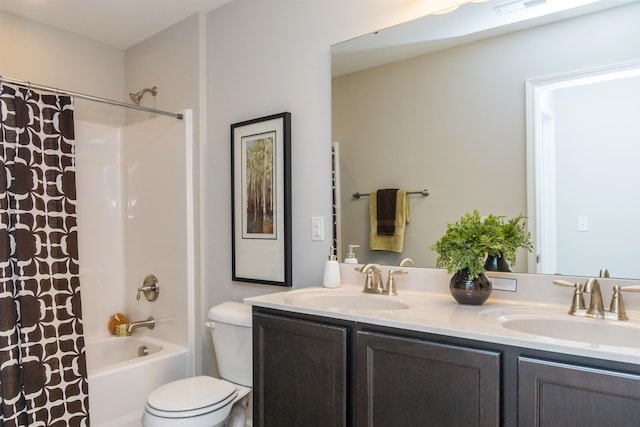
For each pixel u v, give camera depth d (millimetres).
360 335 1348
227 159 2400
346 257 1961
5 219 1856
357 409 1362
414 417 1237
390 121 1849
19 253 1894
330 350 1420
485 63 1628
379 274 1780
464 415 1146
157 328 2633
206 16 2518
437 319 1288
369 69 1894
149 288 2680
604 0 1402
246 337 1982
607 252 1390
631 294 1340
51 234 2025
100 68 2910
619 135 1374
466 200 1670
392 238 1845
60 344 1990
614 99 1382
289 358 1547
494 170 1608
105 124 2904
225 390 1798
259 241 2215
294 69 2115
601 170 1401
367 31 1895
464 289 1481
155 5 2420
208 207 2504
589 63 1424
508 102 1579
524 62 1546
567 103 1463
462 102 1679
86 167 2807
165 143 2588
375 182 1888
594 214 1413
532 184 1528
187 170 2451
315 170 2039
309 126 2061
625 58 1367
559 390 1011
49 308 1976
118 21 2611
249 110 2295
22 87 1985
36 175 1992
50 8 2447
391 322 1288
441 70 1725
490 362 1101
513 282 1544
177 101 2633
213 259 2477
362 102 1915
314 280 2037
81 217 2773
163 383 2293
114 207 2926
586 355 981
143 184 2756
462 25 1677
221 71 2434
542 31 1512
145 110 2400
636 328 1195
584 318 1297
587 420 977
